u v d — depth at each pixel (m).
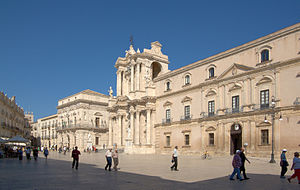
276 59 36.84
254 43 39.69
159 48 67.31
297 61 34.34
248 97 39.84
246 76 40.25
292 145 33.94
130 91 64.62
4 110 72.81
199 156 46.44
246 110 39.75
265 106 37.50
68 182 15.97
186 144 50.56
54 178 17.70
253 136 38.47
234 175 19.16
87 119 88.62
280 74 36.09
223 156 40.66
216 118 44.28
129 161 35.81
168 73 55.97
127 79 70.38
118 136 69.31
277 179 17.78
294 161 15.95
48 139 110.25
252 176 19.36
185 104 51.22
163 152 55.44
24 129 110.94
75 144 87.75
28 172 21.33
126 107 69.19
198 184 15.70
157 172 21.95
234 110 41.47
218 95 44.53
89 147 70.50
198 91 48.59
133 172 21.80
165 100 56.34
